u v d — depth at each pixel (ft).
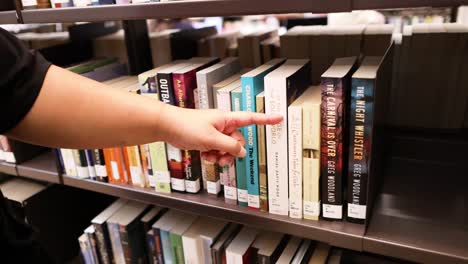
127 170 3.49
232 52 4.21
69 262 4.84
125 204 4.16
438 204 2.90
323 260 3.27
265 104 2.58
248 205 2.99
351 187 2.59
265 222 2.87
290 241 3.40
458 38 3.20
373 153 2.53
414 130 3.67
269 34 4.20
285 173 2.72
